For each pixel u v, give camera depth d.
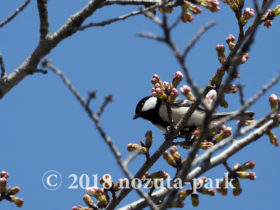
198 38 4.62
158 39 4.51
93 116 5.63
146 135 10.19
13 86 7.87
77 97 5.57
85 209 9.74
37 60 7.92
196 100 10.08
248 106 5.34
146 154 10.10
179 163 10.02
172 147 10.14
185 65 4.72
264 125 9.70
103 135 5.68
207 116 5.21
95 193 9.77
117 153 5.71
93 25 7.82
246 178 9.58
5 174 9.66
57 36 7.95
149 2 8.52
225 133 9.93
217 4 8.93
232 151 9.73
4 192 9.61
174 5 8.86
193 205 9.47
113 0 8.33
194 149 5.52
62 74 5.54
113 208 9.77
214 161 9.73
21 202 9.67
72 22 8.03
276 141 9.13
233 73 5.16
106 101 5.64
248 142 9.70
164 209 5.92
